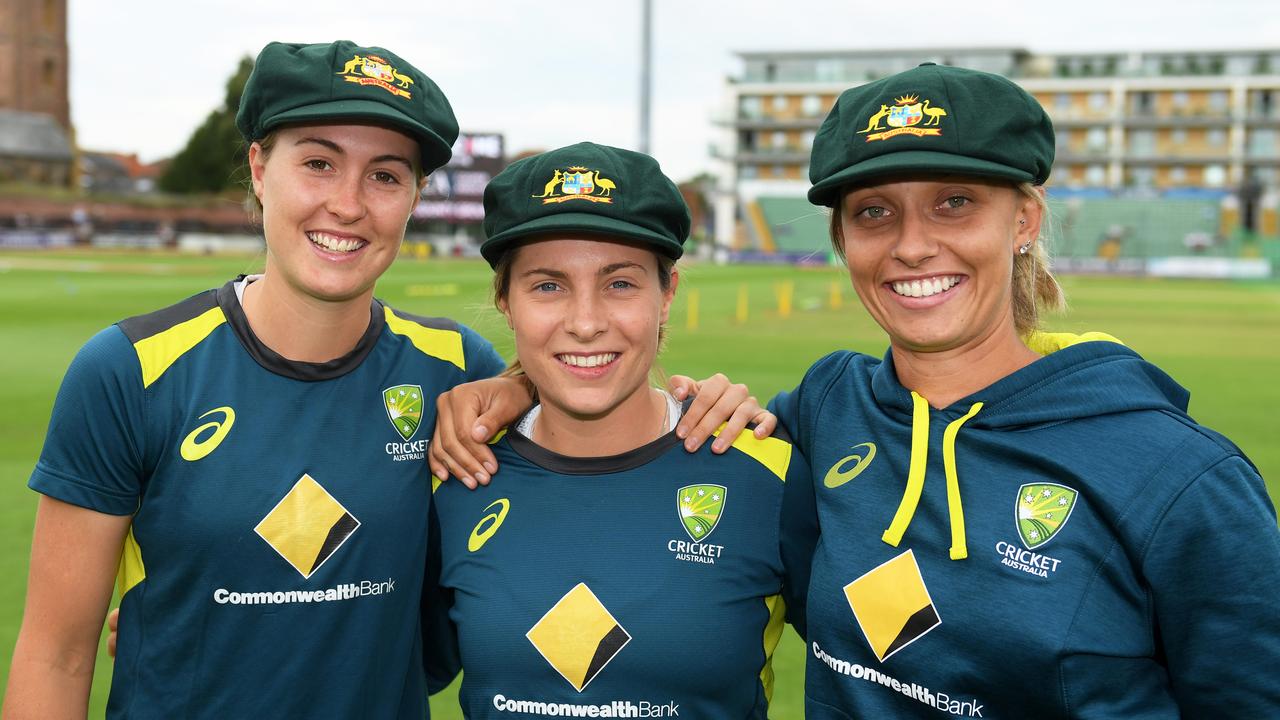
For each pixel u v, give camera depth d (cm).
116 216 6122
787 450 216
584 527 206
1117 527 165
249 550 203
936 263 181
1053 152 183
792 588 212
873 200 185
